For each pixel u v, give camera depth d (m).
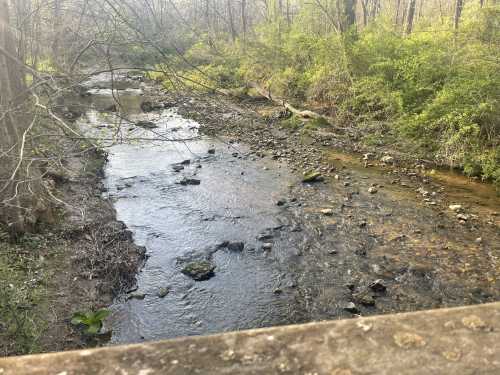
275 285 5.82
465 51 11.02
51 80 3.15
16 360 0.86
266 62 17.34
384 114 12.12
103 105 15.34
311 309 5.35
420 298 5.50
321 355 0.87
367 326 0.95
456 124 9.99
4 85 4.85
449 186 8.94
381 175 9.59
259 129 13.03
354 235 7.05
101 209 7.64
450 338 0.91
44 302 4.97
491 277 5.89
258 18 28.59
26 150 4.71
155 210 7.96
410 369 0.84
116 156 10.73
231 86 17.11
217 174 9.73
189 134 12.48
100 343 4.66
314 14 18.41
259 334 0.93
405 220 7.52
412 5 17.86
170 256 6.46
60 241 6.22
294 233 7.15
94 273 5.70
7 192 5.52
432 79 11.43
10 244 5.84
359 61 13.66
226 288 5.76
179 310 5.32
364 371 0.83
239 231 7.22
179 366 0.85
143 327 5.00
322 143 11.75
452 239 6.88
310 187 8.98
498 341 0.90
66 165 8.99
